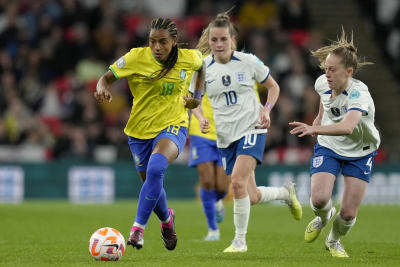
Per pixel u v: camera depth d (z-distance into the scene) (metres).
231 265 22.22
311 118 73.31
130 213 50.88
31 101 71.88
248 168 27.23
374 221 45.56
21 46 75.38
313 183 25.94
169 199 67.00
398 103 85.12
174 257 25.08
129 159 69.69
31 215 48.00
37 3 78.44
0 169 63.62
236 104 28.00
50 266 22.06
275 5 86.25
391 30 89.56
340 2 92.62
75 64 75.62
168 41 23.77
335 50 24.73
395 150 79.88
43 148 67.19
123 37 77.94
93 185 65.62
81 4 79.94
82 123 69.75
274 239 33.59
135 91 24.95
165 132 24.70
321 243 31.48
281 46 79.50
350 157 25.75
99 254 23.34
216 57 28.31
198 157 34.22
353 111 24.25
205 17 83.00
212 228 33.94
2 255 26.09
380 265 22.72
